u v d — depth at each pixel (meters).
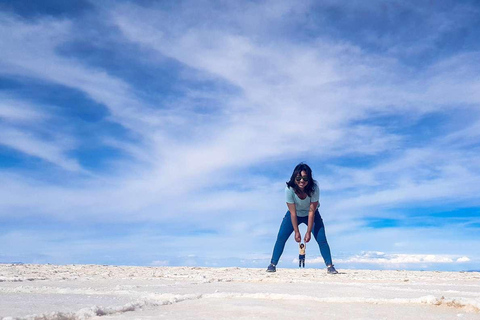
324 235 8.09
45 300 3.38
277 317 2.71
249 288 4.47
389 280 6.11
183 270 8.31
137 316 2.67
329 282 5.58
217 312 2.86
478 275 7.74
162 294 3.65
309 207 8.17
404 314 2.95
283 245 8.35
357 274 7.62
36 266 8.60
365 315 2.87
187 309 3.00
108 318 2.60
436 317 2.88
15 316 2.45
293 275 7.23
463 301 3.30
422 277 6.98
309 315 2.80
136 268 8.80
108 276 6.34
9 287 4.40
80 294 3.96
